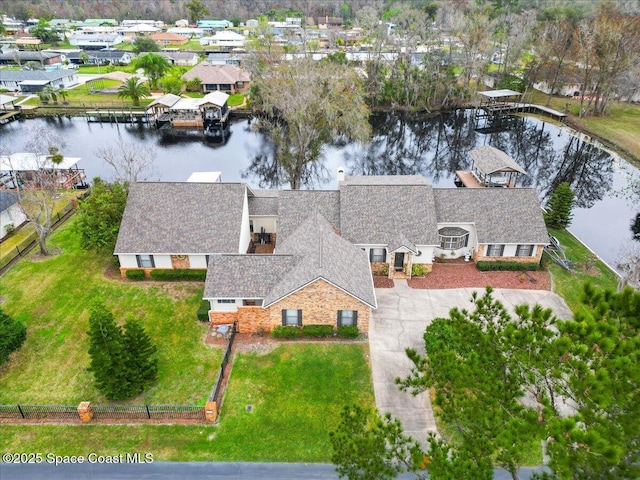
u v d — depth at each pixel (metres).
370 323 31.20
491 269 37.28
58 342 29.62
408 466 15.41
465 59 90.69
